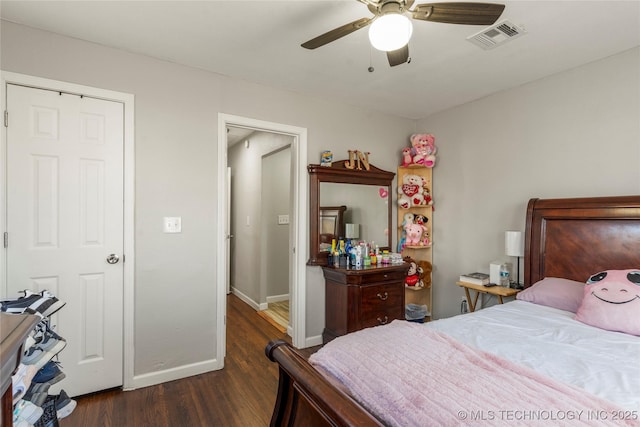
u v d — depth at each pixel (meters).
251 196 4.61
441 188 3.65
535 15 1.87
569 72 2.59
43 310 1.67
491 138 3.14
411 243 3.65
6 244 2.01
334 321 3.09
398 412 1.00
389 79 2.79
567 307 2.10
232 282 5.29
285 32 2.09
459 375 1.12
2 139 1.99
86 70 2.21
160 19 1.95
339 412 0.91
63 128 2.16
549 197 2.70
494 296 3.13
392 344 1.41
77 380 2.21
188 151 2.57
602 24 1.96
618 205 2.19
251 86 2.85
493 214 3.13
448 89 3.01
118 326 2.32
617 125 2.32
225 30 2.07
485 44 2.20
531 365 1.32
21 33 2.03
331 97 3.22
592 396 1.02
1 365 0.76
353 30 1.57
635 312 1.68
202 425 1.96
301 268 3.13
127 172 2.34
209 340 2.65
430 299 3.72
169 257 2.50
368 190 3.49
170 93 2.50
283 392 1.39
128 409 2.11
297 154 3.15
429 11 1.44
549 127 2.71
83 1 1.79
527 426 0.85
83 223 2.22
